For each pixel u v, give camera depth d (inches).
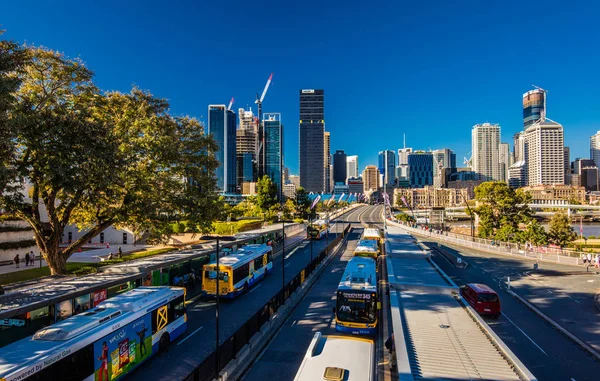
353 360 488.7
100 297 893.2
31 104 932.6
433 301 945.5
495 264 1978.3
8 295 786.8
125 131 1186.0
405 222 4879.4
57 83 1088.2
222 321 1008.9
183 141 1390.3
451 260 2068.2
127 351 671.8
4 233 1579.7
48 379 508.4
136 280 1071.6
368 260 1184.8
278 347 823.7
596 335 927.0
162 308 797.2
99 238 2342.5
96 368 595.2
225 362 674.8
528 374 512.1
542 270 1806.1
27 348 531.5
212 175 1477.6
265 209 3767.2
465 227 5073.8
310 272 1553.9
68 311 801.6
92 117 1137.4
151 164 1230.3
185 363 742.5
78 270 1137.4
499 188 2974.9
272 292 1358.3
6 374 455.5
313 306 1153.4
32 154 964.0
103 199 1090.7
